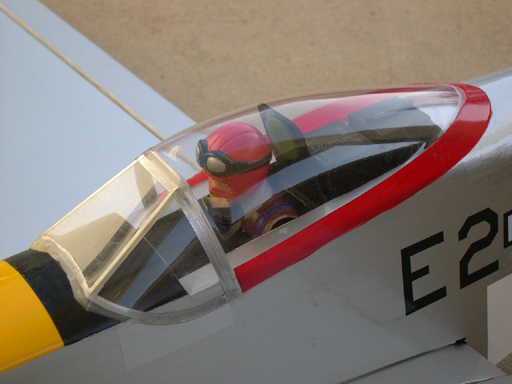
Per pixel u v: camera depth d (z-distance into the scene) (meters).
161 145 1.62
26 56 3.49
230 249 1.41
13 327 1.28
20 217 2.49
